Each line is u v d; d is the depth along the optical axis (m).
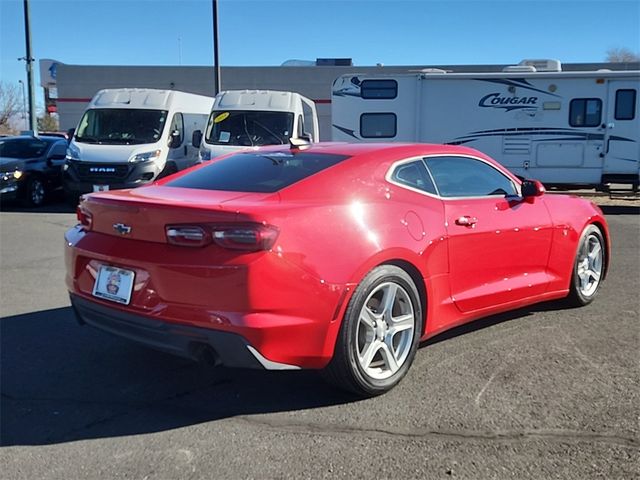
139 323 3.56
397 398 3.82
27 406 3.76
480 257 4.55
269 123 13.37
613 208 14.59
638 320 5.36
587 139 14.08
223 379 4.16
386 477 2.96
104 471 3.03
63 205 14.95
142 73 32.09
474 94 14.30
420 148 4.49
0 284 6.79
